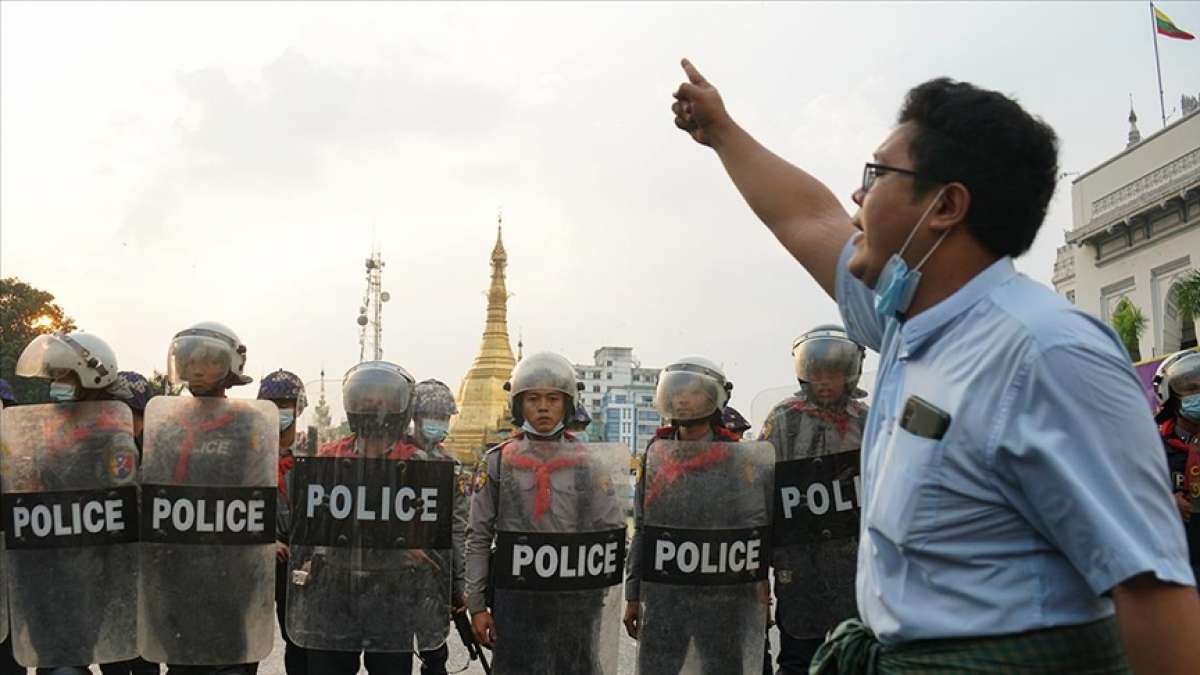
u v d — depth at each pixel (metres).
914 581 1.90
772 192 2.78
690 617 5.77
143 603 5.75
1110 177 33.56
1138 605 1.68
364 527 5.66
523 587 5.70
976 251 2.01
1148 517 1.71
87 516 5.99
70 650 5.91
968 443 1.82
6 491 6.03
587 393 113.00
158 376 19.69
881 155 2.12
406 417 5.82
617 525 5.84
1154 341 31.64
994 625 1.80
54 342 6.03
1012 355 1.81
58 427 6.06
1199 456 7.49
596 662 5.70
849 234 2.61
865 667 2.04
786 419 6.01
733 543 5.80
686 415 6.01
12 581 5.98
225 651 5.70
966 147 1.98
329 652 5.61
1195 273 28.12
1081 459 1.73
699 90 2.89
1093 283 34.69
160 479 5.80
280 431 6.99
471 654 6.04
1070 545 1.73
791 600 5.85
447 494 5.77
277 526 6.63
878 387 2.17
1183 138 30.48
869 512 2.02
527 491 5.78
